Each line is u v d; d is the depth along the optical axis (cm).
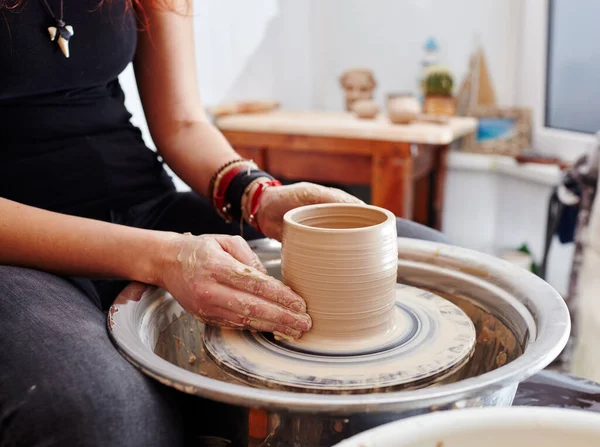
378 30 304
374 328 73
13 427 56
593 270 151
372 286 71
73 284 80
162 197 117
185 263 75
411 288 89
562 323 69
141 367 59
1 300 67
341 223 80
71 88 103
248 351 72
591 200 160
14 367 58
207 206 116
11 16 90
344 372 67
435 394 53
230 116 254
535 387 88
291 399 53
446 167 267
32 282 72
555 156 263
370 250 70
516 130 278
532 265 258
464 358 71
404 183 218
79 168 103
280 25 297
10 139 98
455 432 44
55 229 78
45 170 100
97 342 63
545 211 250
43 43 94
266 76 293
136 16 115
